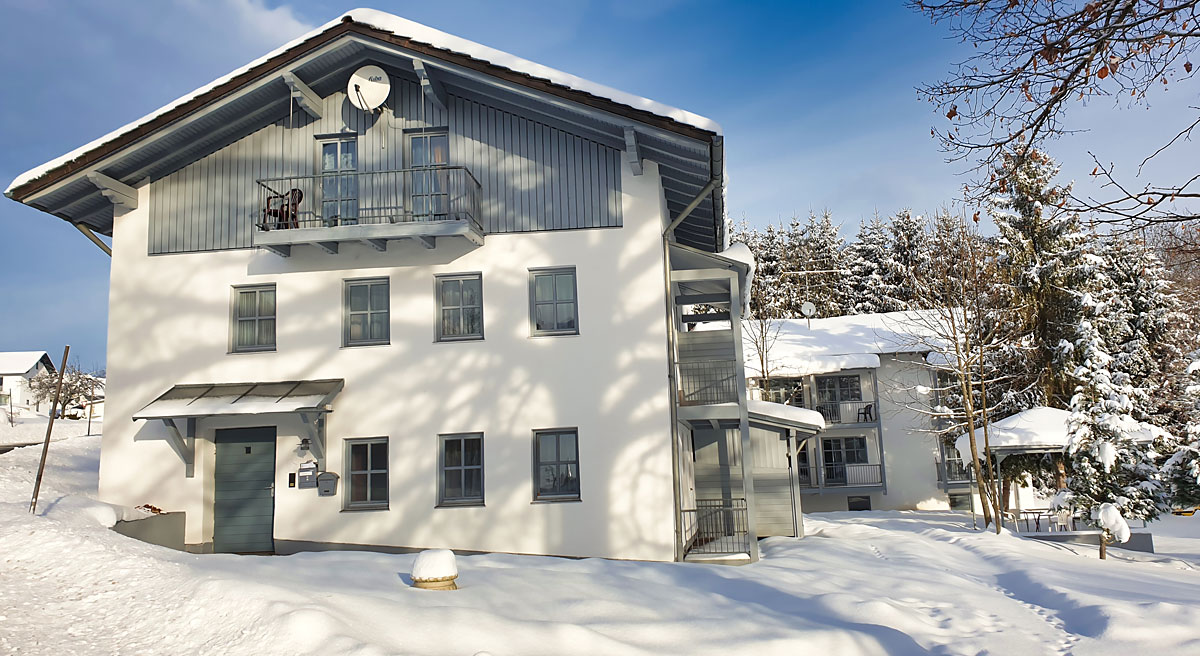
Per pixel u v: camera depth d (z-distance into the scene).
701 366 18.27
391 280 16.61
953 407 31.95
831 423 34.06
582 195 16.45
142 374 16.55
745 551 16.30
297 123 17.17
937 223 31.34
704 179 16.77
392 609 8.79
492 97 16.34
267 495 16.34
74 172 15.81
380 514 15.84
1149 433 22.42
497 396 16.08
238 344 16.77
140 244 16.97
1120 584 14.20
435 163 16.95
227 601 8.69
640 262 16.16
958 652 9.25
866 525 23.67
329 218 16.80
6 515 11.61
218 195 17.06
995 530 22.78
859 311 56.31
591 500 15.62
